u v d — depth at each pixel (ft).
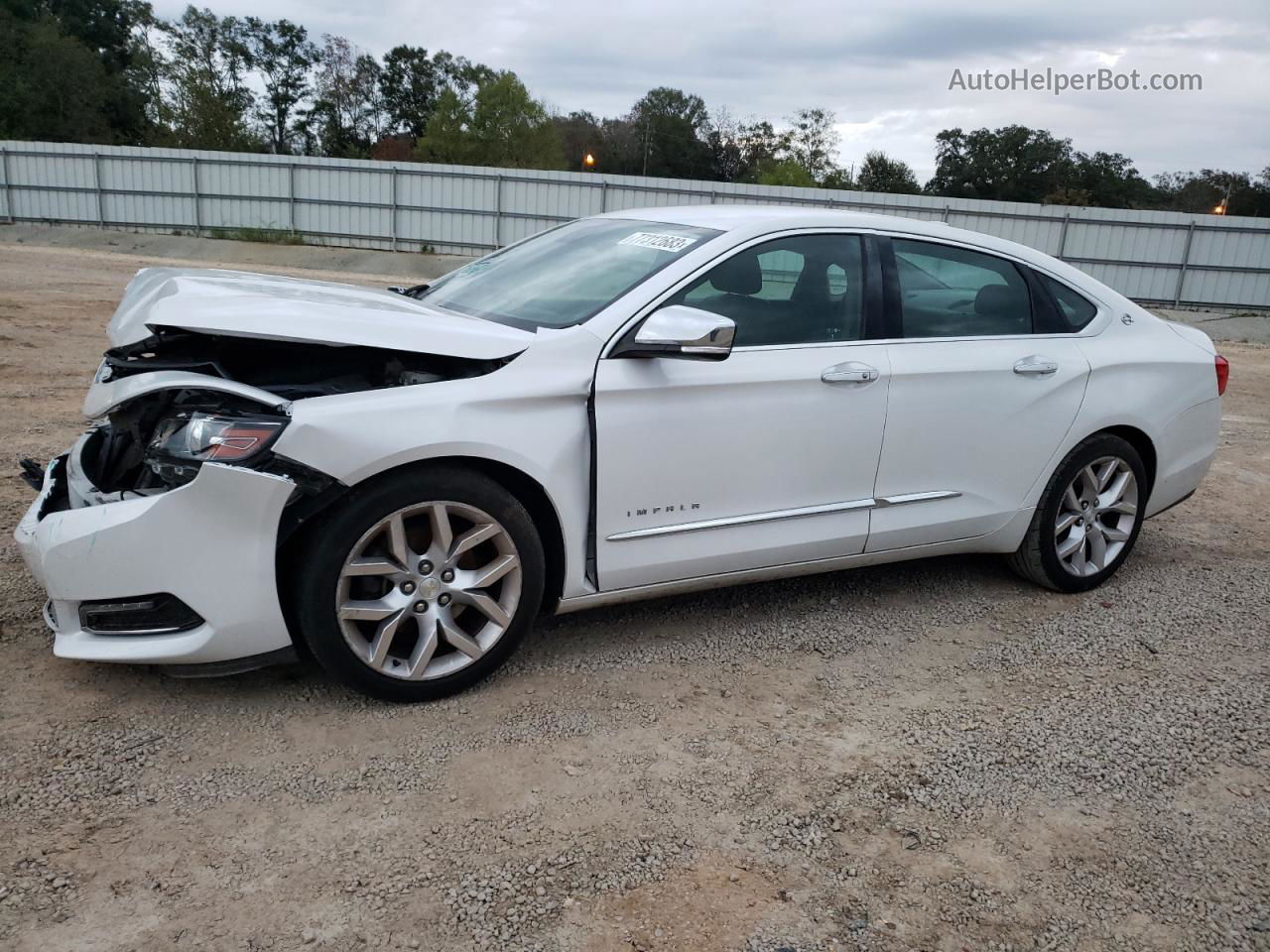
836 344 12.05
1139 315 15.15
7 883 7.32
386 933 7.08
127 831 8.03
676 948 7.09
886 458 12.46
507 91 192.65
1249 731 10.77
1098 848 8.59
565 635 12.37
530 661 11.54
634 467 10.74
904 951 7.22
